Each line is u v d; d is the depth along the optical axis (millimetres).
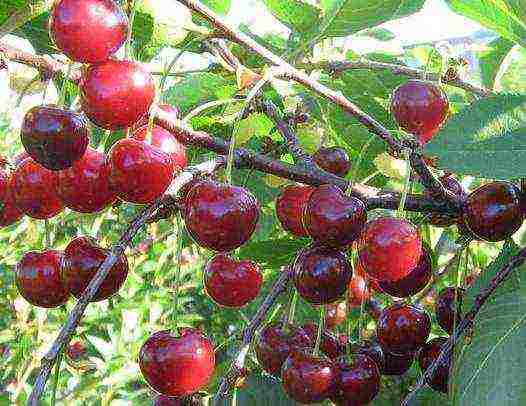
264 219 443
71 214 528
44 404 647
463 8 306
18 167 261
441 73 324
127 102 227
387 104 418
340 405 288
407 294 291
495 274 273
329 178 267
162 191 229
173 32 320
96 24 222
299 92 400
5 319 749
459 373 243
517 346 236
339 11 349
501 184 265
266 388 322
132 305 680
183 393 254
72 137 231
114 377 630
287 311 337
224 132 354
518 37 305
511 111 234
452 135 233
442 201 265
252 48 254
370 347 319
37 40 303
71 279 251
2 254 702
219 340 834
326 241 252
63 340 196
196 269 766
